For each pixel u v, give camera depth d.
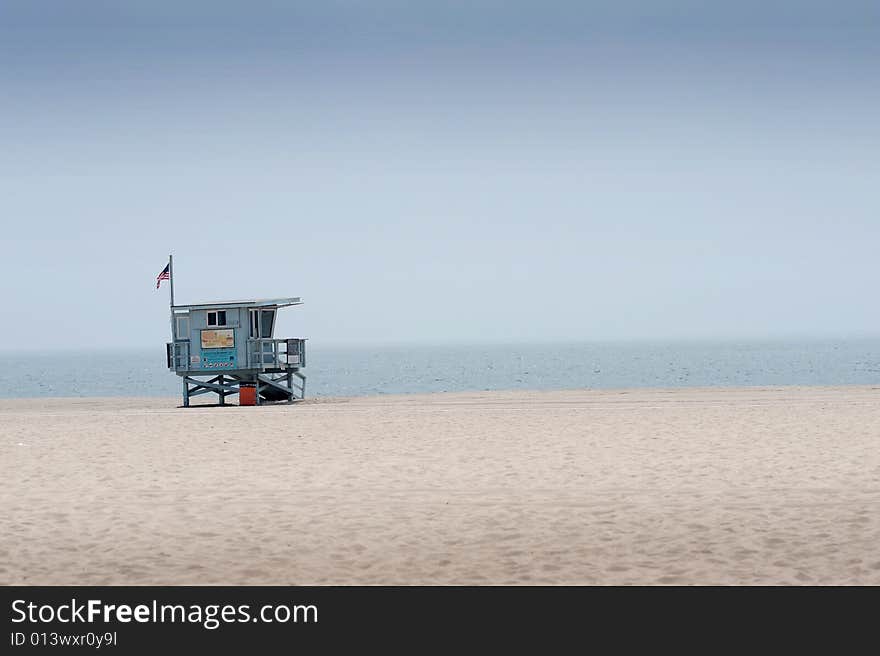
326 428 56.44
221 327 86.19
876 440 45.59
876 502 30.80
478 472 38.47
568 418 58.81
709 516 29.16
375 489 35.06
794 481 34.88
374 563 24.86
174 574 24.22
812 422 53.75
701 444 45.34
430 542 26.78
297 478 37.88
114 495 34.56
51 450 48.16
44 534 28.34
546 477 36.91
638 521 28.73
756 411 60.97
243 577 23.94
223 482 37.19
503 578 23.38
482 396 92.56
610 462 40.31
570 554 25.25
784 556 24.53
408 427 55.81
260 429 56.91
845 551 24.83
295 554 25.84
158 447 48.81
